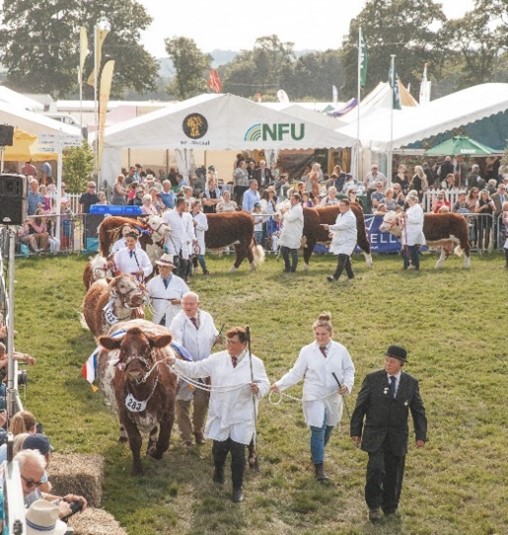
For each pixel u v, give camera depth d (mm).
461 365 16812
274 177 33344
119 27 95750
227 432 12055
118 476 12305
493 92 37156
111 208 25703
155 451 12641
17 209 10836
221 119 31156
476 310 20094
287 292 21469
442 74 101062
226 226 23219
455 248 24141
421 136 33656
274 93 148625
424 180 30625
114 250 18062
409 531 11500
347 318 19500
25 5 93250
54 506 7523
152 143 30969
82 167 35844
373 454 11570
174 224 21516
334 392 12617
